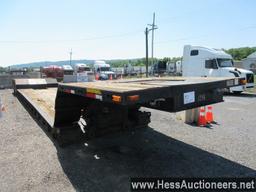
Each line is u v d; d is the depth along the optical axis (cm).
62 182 331
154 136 536
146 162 397
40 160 406
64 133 468
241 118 734
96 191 307
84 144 483
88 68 3769
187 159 407
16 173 359
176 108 310
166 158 412
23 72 2331
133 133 558
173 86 304
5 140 511
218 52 1470
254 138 522
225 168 372
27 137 531
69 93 416
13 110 856
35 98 838
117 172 361
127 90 265
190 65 1580
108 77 3262
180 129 595
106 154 431
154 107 347
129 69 4669
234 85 420
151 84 347
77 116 482
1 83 1875
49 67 2994
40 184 326
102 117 500
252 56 4922
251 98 1257
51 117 553
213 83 365
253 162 394
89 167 379
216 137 530
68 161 402
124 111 533
